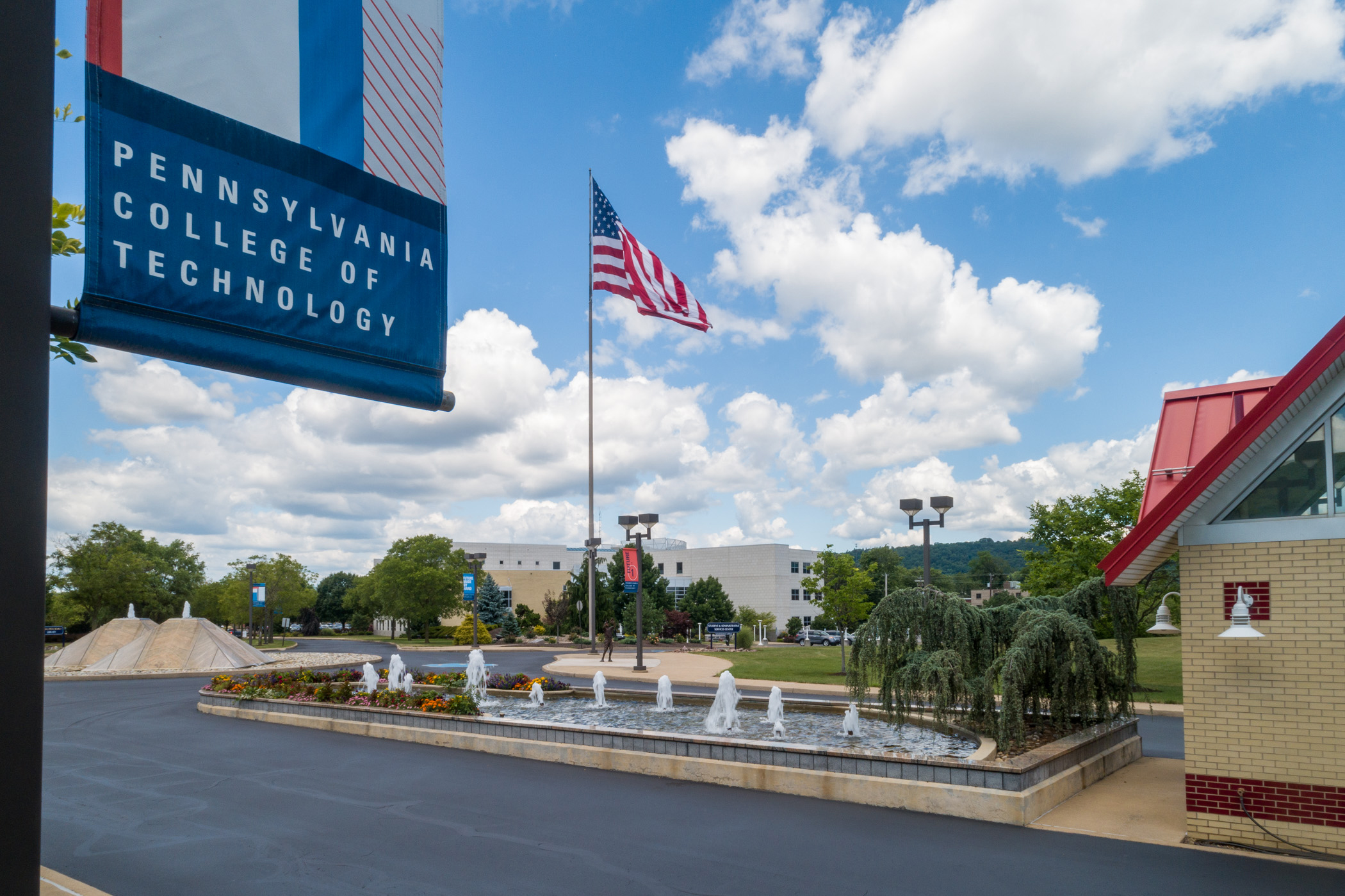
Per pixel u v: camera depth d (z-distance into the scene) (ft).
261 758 46.88
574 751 43.88
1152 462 40.57
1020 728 37.76
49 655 150.30
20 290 9.16
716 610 220.02
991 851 28.30
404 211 16.81
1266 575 28.91
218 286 13.60
